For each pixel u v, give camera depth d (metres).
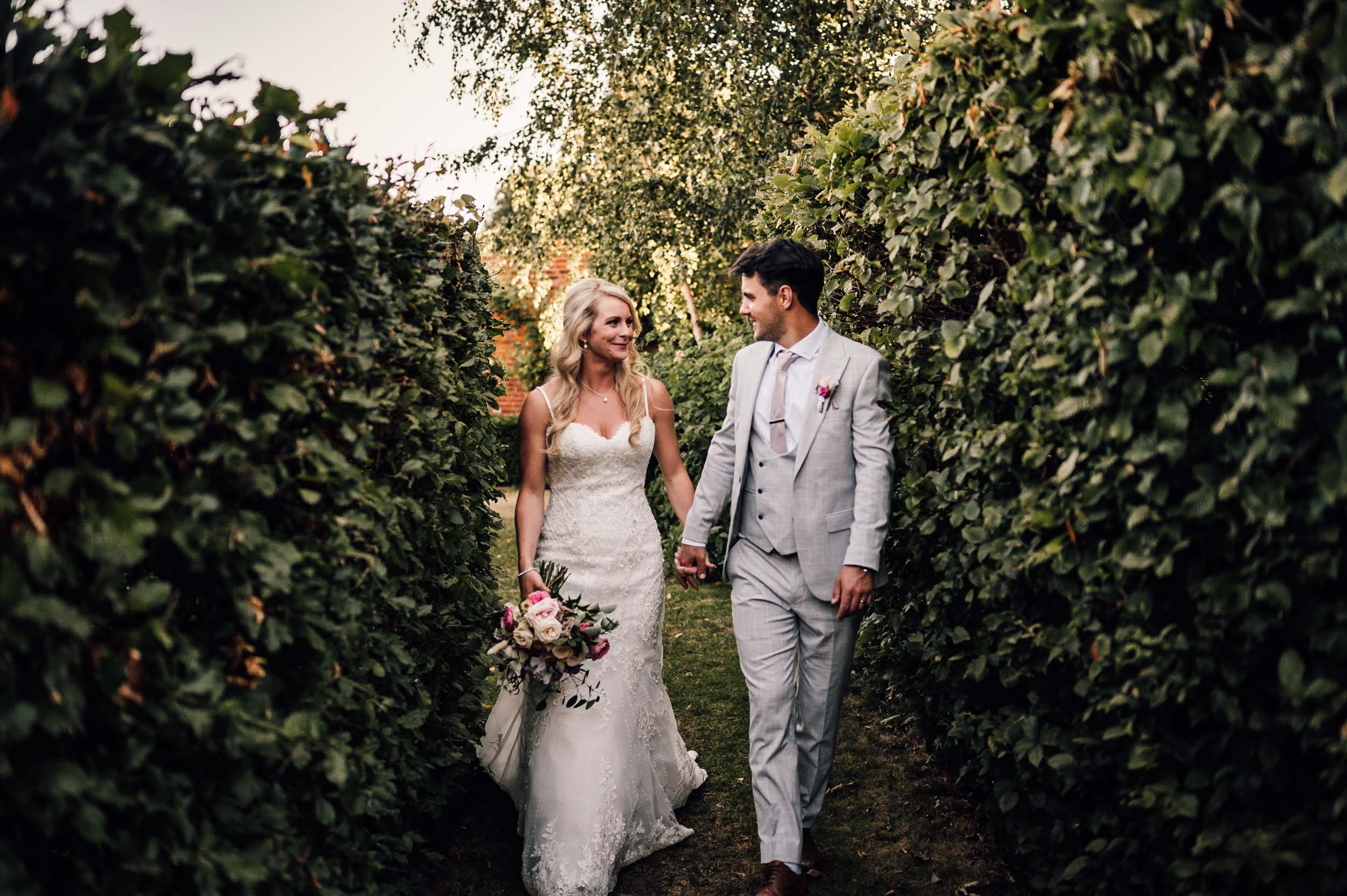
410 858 2.86
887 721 4.10
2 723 1.36
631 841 3.19
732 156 8.84
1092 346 1.93
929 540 3.04
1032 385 2.21
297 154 2.10
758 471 3.03
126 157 1.58
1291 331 1.70
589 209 10.16
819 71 8.59
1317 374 1.61
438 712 3.10
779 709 2.91
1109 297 1.90
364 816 2.41
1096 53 1.82
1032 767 2.52
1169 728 2.01
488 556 3.74
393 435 2.65
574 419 3.36
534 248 10.89
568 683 3.19
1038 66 2.14
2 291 1.44
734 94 8.86
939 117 2.57
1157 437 1.83
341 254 2.25
